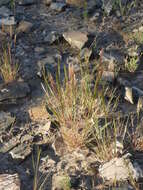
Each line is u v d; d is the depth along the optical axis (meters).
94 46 1.66
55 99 1.33
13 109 1.40
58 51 1.64
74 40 1.66
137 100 1.39
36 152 1.25
